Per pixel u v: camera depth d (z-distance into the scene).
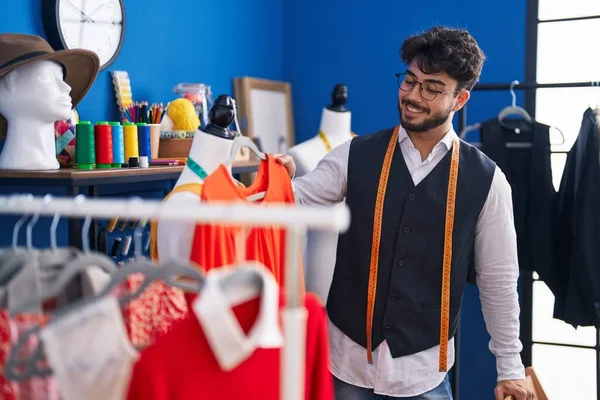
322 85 3.48
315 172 1.93
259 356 1.02
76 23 2.18
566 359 3.15
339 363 1.85
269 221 0.92
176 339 1.00
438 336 1.81
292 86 3.54
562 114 3.14
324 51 3.47
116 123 1.98
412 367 1.80
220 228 1.33
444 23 3.23
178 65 2.74
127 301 1.08
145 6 2.54
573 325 2.71
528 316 3.17
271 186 1.56
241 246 1.40
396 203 1.80
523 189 2.88
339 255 1.88
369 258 1.81
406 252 1.78
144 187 2.50
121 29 2.36
